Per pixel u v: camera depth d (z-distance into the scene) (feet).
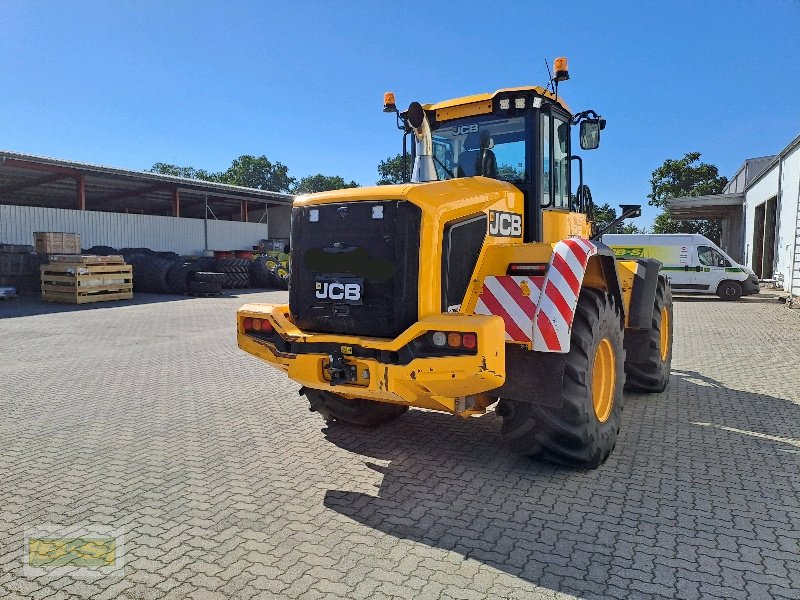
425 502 12.08
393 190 12.73
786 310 50.72
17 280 58.65
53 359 27.58
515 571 9.43
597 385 14.38
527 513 11.50
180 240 84.07
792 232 71.31
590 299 13.74
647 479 13.15
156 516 11.52
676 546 10.14
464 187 13.75
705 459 14.39
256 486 12.96
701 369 25.31
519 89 15.69
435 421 17.75
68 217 69.51
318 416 18.34
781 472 13.50
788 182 73.87
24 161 64.13
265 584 9.14
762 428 16.87
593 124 17.88
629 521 11.10
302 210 13.91
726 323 41.52
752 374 24.27
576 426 12.96
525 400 12.90
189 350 30.07
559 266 12.80
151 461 14.51
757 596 8.68
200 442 15.93
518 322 12.74
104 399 20.38
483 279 13.55
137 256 65.77
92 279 53.98
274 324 13.88
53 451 15.21
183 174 311.27
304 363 13.20
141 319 42.78
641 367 20.48
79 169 69.67
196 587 9.07
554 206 16.87
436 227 12.39
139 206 109.70
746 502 11.88
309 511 11.70
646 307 18.51
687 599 8.61
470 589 8.93
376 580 9.21
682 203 107.45
